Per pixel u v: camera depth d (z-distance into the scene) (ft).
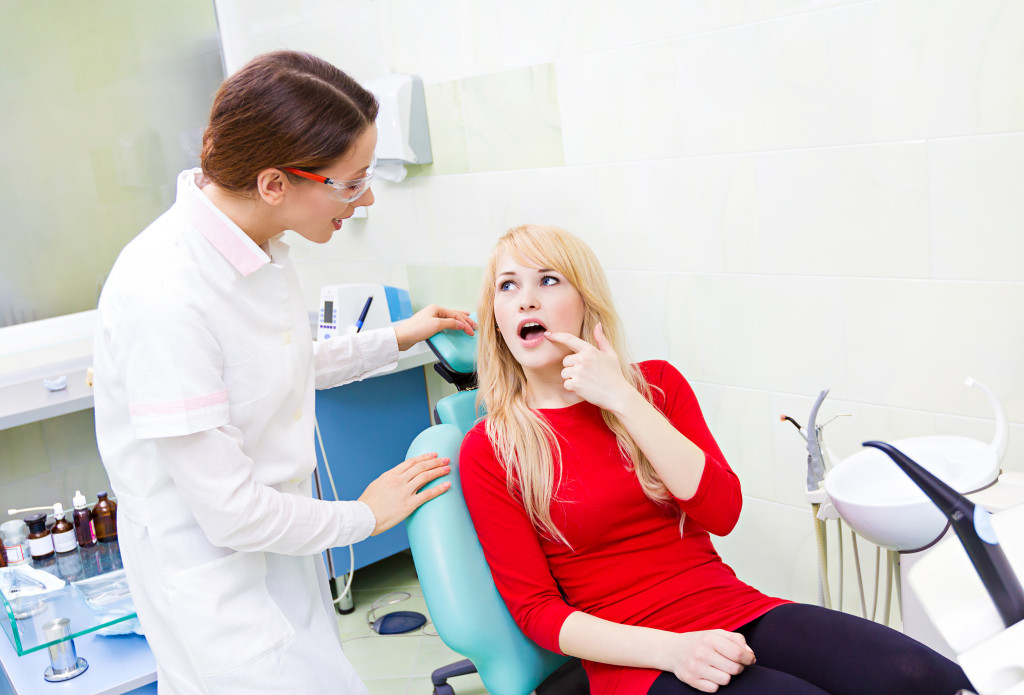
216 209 3.92
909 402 5.80
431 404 9.18
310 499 4.28
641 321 7.11
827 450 5.53
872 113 5.53
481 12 7.50
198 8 10.25
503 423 4.81
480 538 4.72
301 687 4.32
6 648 5.53
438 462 4.89
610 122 6.86
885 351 5.83
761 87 5.96
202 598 4.08
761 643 4.25
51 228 9.71
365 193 4.15
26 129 9.42
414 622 8.14
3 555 5.99
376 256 9.39
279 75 3.70
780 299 6.23
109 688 4.99
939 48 5.18
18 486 9.43
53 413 8.06
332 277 10.09
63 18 9.45
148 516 4.12
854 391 6.04
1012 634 2.56
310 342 4.59
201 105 10.46
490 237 8.06
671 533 4.74
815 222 5.93
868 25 5.42
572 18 6.88
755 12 5.87
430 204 8.54
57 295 9.87
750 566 6.96
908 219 5.53
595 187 7.11
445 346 5.66
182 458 3.81
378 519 4.51
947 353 5.56
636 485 4.67
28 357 9.61
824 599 5.61
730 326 6.56
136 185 10.19
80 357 9.90
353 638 8.09
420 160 8.34
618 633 4.17
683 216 6.60
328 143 3.78
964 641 2.76
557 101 7.15
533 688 4.64
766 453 6.61
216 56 10.48
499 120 7.64
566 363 4.64
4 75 9.21
